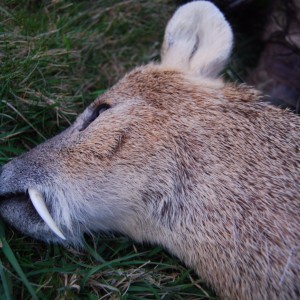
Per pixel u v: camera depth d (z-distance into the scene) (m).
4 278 0.28
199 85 0.32
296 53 0.43
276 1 0.44
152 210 0.30
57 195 0.30
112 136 0.30
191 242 0.30
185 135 0.30
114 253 0.33
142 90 0.32
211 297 0.31
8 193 0.31
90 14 0.47
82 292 0.31
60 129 0.39
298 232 0.28
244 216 0.29
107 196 0.30
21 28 0.42
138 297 0.31
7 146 0.37
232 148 0.30
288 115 0.32
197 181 0.30
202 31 0.36
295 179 0.30
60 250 0.33
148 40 0.48
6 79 0.38
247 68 0.48
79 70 0.43
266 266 0.28
